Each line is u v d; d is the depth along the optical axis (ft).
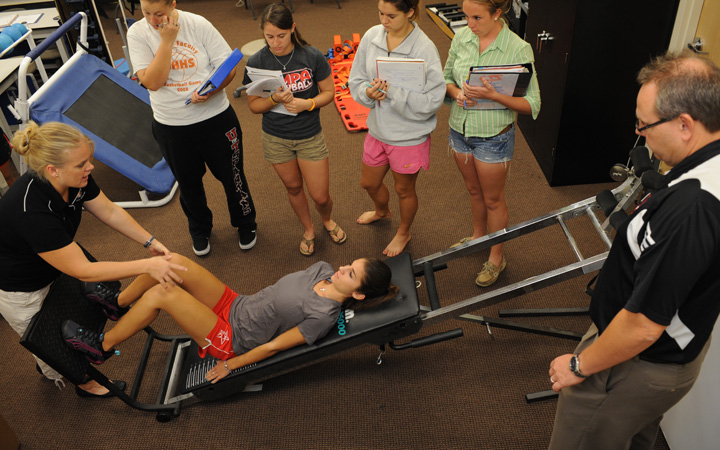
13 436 7.06
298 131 8.84
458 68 8.09
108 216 7.23
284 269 10.00
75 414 7.64
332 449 7.00
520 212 10.94
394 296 7.08
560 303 8.83
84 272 6.32
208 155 9.21
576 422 5.17
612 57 10.04
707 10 8.96
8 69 11.59
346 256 10.18
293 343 6.84
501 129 7.97
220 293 7.53
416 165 8.75
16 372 8.30
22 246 6.20
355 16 22.71
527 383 7.63
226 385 7.18
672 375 4.49
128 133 11.80
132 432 7.37
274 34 7.89
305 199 9.95
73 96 11.23
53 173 5.86
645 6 9.59
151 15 7.73
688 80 3.66
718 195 3.59
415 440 7.04
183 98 8.61
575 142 11.03
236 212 10.08
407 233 9.96
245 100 16.40
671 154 3.99
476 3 6.99
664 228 3.75
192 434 7.30
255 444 7.13
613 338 4.25
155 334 8.35
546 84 11.51
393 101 8.11
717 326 5.49
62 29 10.80
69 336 6.53
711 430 5.72
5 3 16.69
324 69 8.70
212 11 24.45
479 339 8.36
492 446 6.89
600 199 6.21
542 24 11.59
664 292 3.81
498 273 9.26
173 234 11.09
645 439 5.78
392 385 7.76
